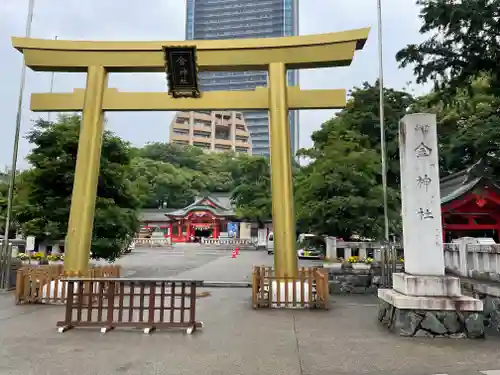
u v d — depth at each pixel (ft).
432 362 17.83
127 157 53.01
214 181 225.56
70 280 24.02
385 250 39.11
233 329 24.27
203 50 37.35
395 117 65.92
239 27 319.06
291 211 34.88
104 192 51.57
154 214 197.16
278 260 33.94
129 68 38.06
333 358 18.35
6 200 56.18
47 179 48.73
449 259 34.55
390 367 17.11
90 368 16.79
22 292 32.30
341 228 45.68
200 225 188.14
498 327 24.34
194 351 19.36
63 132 49.21
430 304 22.63
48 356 18.44
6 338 21.66
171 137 273.33
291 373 16.29
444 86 47.37
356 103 68.80
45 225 49.73
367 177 46.44
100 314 23.73
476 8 39.70
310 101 36.88
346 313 29.78
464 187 46.44
